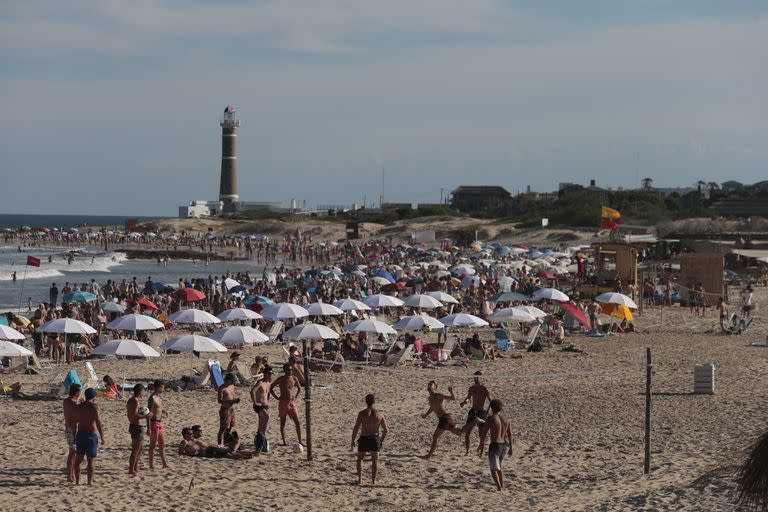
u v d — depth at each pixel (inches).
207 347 1483.8
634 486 877.2
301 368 1507.1
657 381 1528.1
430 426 1223.5
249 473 964.6
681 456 998.4
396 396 1440.7
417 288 3006.9
